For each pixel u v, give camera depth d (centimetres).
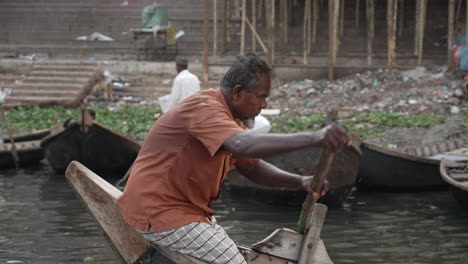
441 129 1303
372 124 1370
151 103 1702
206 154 355
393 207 895
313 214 412
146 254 394
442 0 2016
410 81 1642
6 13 2245
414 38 1966
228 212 848
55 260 620
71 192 959
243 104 358
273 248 419
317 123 1390
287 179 406
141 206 363
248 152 323
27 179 1080
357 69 1747
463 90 1528
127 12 2211
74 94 1747
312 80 1766
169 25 2023
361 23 2044
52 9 2239
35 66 1892
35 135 1280
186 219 360
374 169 1009
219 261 365
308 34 1909
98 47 2075
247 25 2095
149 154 364
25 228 744
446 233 740
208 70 1822
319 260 419
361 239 712
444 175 877
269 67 357
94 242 685
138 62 1902
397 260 629
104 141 1093
